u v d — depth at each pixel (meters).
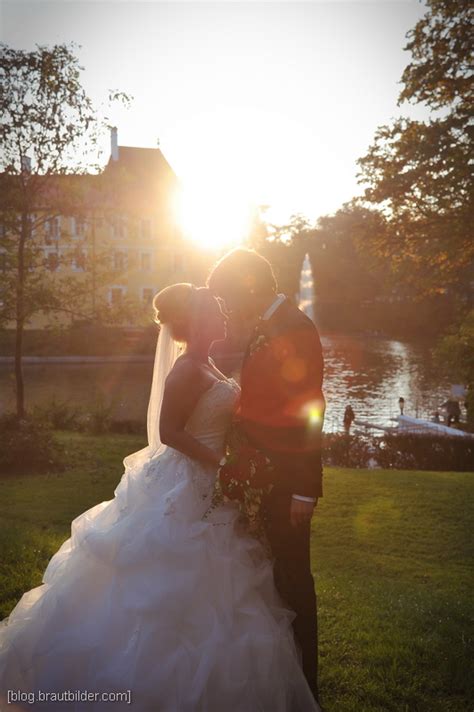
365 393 38.00
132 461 3.53
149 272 56.59
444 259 15.85
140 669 2.65
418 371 47.31
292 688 2.83
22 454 11.78
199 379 3.12
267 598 3.00
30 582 4.47
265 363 2.98
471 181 13.95
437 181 14.38
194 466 3.15
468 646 3.79
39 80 12.66
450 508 9.48
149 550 2.85
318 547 7.50
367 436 22.39
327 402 35.09
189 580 2.81
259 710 2.71
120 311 14.41
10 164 12.91
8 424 12.94
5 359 43.62
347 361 53.59
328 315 90.88
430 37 15.17
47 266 14.07
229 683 2.69
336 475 12.14
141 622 2.73
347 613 4.38
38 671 2.73
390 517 8.90
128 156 59.81
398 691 3.24
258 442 3.01
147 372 40.75
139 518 2.99
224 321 3.26
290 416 2.94
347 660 3.60
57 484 10.63
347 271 90.38
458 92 15.12
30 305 13.47
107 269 14.47
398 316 83.19
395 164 15.45
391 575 6.52
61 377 38.00
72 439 15.66
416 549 7.50
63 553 3.15
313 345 2.94
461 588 6.05
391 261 16.83
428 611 4.55
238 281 3.03
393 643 3.78
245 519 3.12
